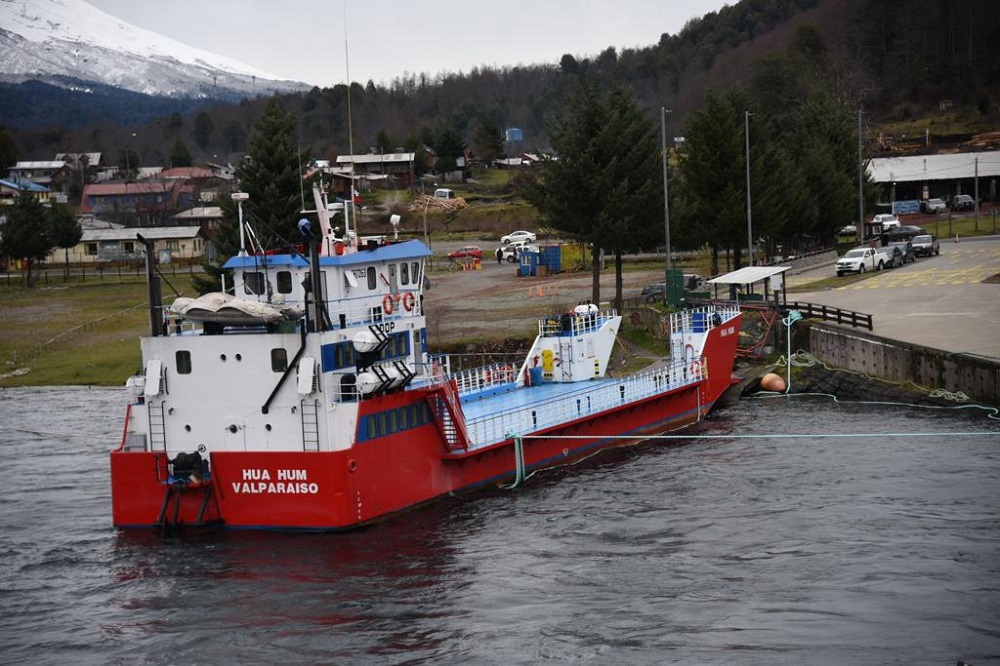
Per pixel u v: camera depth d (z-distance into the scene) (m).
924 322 75.25
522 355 77.75
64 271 146.12
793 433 59.62
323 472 41.25
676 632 34.22
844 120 140.50
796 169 120.00
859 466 51.88
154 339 43.12
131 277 136.25
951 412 63.09
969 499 45.94
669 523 44.38
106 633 35.41
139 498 43.16
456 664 32.62
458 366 78.19
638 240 88.38
